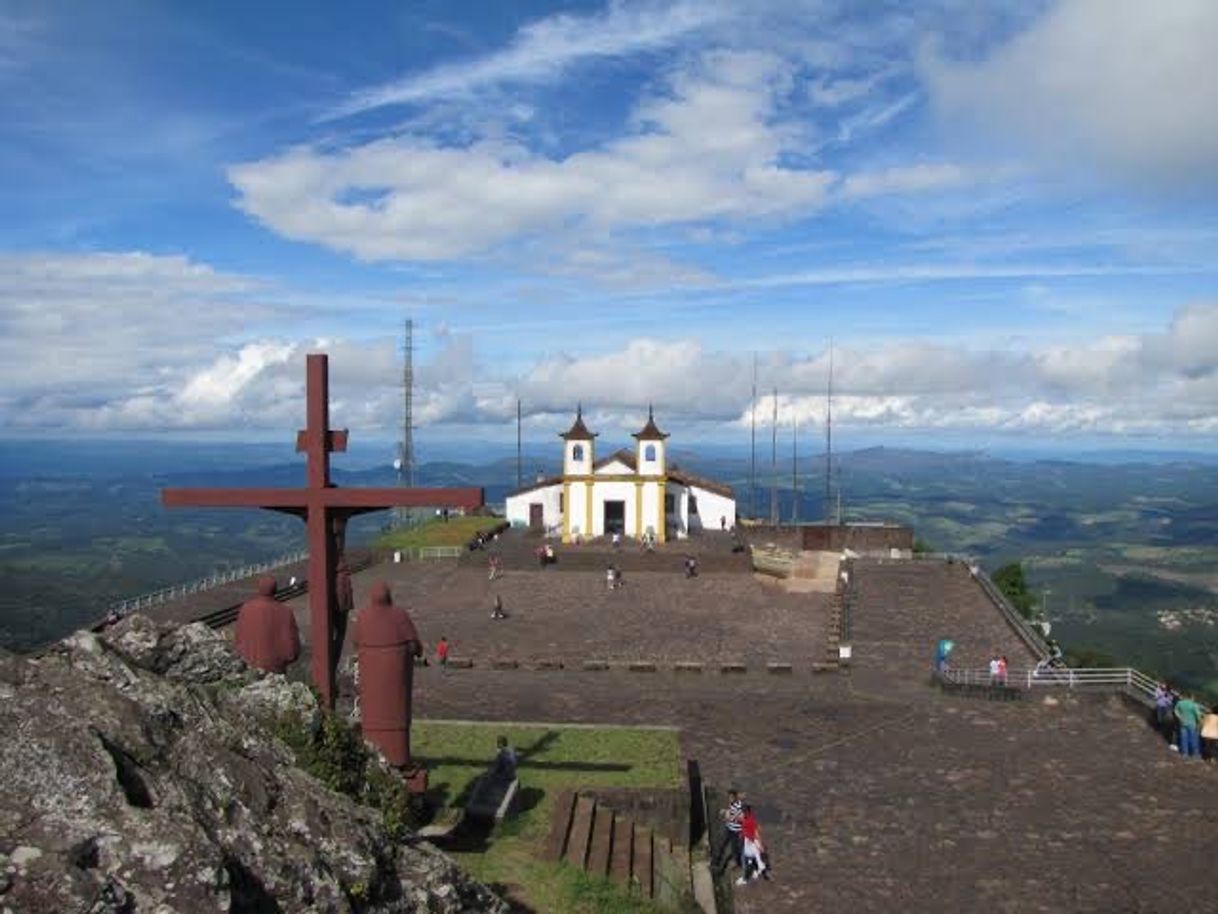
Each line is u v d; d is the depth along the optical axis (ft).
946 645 100.68
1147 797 70.69
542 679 101.76
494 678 102.12
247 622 43.80
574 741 71.41
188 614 120.67
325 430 46.65
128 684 27.63
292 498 46.14
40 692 24.11
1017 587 180.45
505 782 56.34
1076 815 67.62
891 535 190.29
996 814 67.82
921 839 63.93
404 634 47.09
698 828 63.46
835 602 137.49
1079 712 90.33
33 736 22.02
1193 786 72.69
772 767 76.54
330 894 24.48
